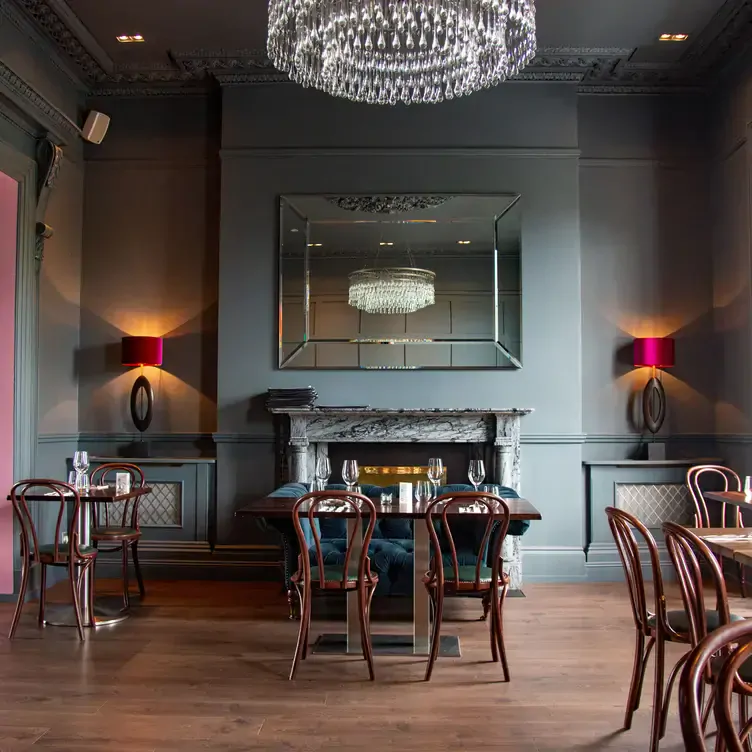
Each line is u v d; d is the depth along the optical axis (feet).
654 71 18.75
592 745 9.05
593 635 13.60
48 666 11.85
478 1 12.13
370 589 12.01
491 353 18.28
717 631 4.06
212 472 18.58
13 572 16.14
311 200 18.52
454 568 11.47
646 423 18.63
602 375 19.04
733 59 17.65
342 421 17.83
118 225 19.48
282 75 18.51
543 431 18.15
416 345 18.35
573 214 18.42
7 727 9.52
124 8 16.28
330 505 12.86
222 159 18.63
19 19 16.05
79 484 15.49
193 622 14.40
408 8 12.09
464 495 11.32
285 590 16.85
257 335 18.45
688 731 3.52
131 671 11.62
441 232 18.47
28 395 16.58
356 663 12.04
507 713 10.03
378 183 18.58
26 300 16.58
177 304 19.35
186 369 19.29
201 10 16.35
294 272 18.51
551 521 18.06
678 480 18.25
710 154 19.13
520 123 18.52
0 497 16.11
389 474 18.31
